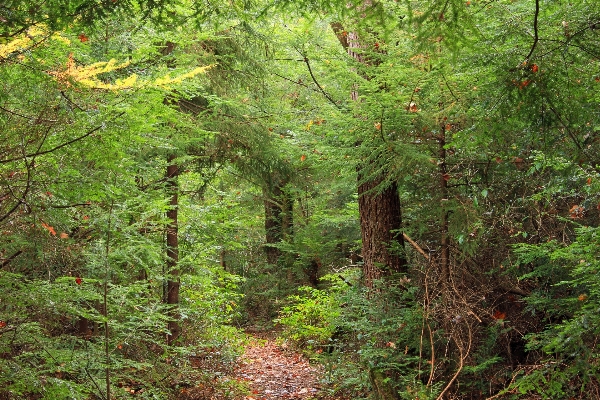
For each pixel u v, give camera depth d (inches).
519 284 243.0
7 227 140.3
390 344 233.3
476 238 239.3
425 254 255.0
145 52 227.5
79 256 177.6
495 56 141.5
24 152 120.8
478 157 249.8
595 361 169.0
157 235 305.1
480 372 226.4
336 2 119.3
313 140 274.8
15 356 147.8
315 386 311.7
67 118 124.0
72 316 186.2
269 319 580.4
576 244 168.6
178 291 318.3
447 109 204.5
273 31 277.0
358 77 220.7
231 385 290.2
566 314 221.1
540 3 139.8
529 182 241.6
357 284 297.0
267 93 336.5
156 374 219.6
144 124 137.9
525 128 204.7
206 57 304.7
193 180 392.2
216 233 371.9
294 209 628.1
